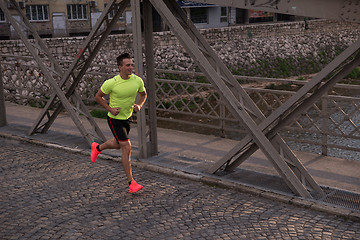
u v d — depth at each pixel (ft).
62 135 28.55
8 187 20.15
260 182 20.04
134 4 21.77
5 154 25.05
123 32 105.91
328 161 23.24
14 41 67.92
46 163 23.44
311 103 18.56
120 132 19.16
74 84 26.21
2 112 30.66
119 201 18.54
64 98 26.22
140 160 23.35
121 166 22.89
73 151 25.22
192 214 17.22
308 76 103.60
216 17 122.42
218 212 17.37
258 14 131.54
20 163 23.48
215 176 20.84
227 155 20.47
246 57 100.58
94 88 34.78
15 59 67.31
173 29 19.99
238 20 130.00
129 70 18.56
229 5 18.11
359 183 20.02
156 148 24.29
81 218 16.96
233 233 15.60
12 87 38.75
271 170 21.77
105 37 24.64
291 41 109.81
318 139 32.96
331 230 15.72
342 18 15.74
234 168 21.38
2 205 18.19
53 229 16.07
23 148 26.22
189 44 19.66
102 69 79.51
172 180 20.92
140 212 17.46
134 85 18.98
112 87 18.72
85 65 25.68
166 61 87.81
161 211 17.53
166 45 88.63
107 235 15.60
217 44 97.76
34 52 26.58
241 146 19.83
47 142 26.89
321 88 18.34
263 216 16.94
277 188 19.31
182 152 24.95
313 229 15.81
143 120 23.18
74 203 18.35
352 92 65.21
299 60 108.47
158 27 109.29
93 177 21.34
